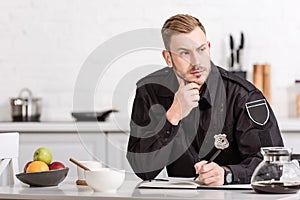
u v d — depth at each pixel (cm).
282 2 500
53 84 520
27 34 521
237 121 284
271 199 226
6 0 521
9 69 523
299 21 499
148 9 511
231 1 504
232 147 288
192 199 225
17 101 496
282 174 240
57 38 520
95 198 238
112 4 514
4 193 251
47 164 284
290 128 446
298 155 255
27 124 471
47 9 520
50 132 470
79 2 517
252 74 501
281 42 502
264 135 281
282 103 502
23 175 267
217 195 235
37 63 521
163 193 241
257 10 502
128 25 514
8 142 305
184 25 248
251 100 288
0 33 523
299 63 500
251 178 250
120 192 248
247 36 502
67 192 252
